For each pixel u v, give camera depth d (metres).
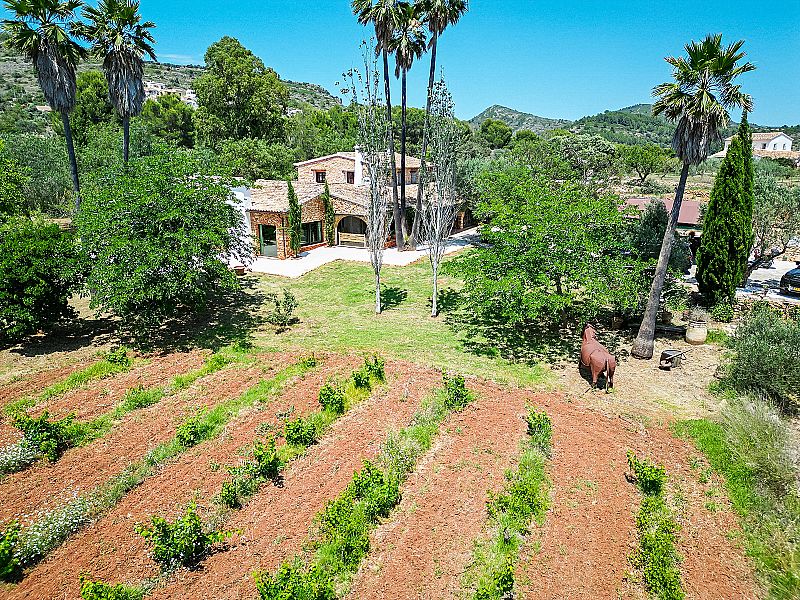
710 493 10.70
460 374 15.98
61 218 40.09
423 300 24.34
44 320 18.06
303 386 15.17
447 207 21.39
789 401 14.29
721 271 20.98
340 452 11.80
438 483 10.77
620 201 20.39
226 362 16.89
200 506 10.02
